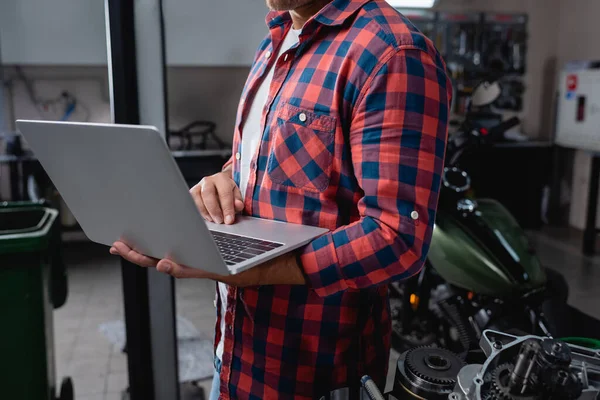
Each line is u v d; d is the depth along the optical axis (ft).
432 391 3.05
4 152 13.93
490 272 6.37
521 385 2.39
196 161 13.35
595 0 15.42
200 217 2.14
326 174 2.85
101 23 13.58
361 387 3.11
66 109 15.05
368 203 2.62
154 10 5.03
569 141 14.75
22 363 5.50
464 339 6.46
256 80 3.41
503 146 15.19
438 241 6.92
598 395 2.50
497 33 16.46
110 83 5.07
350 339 3.19
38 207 6.44
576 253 13.78
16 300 5.40
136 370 5.79
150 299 5.68
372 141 2.61
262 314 3.18
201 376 7.50
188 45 13.48
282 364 3.19
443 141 2.68
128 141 2.16
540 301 6.40
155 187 2.22
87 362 8.36
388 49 2.62
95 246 14.64
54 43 13.38
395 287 8.26
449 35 16.15
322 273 2.67
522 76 17.01
